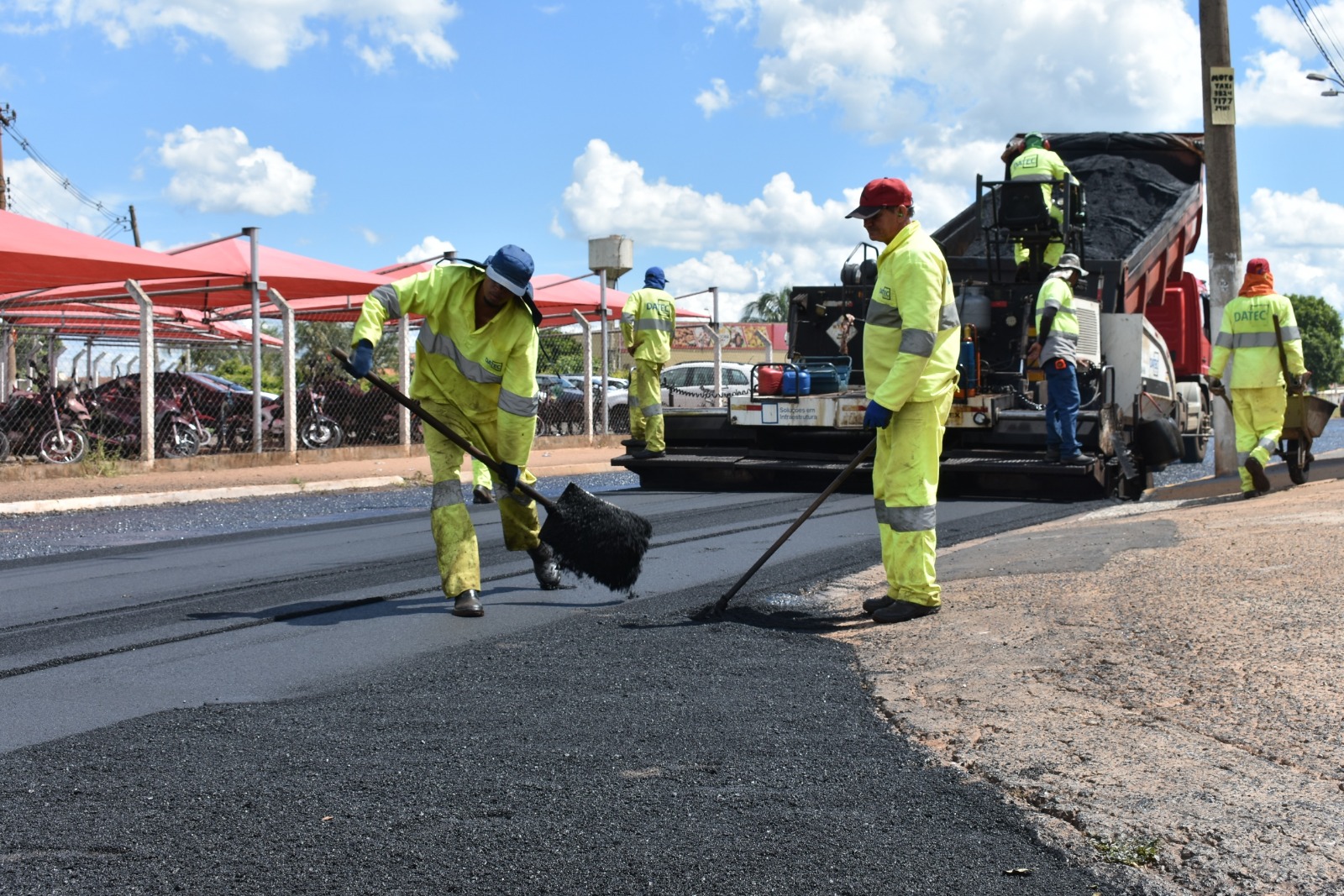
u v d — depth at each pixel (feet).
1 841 8.79
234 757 10.75
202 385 62.69
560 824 8.85
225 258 56.18
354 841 8.59
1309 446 33.09
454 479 18.31
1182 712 10.76
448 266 17.88
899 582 16.51
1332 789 8.71
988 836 8.41
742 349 127.85
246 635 16.92
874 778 9.71
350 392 65.62
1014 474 35.01
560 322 83.30
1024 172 37.14
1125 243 43.65
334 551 26.96
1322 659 11.65
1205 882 7.48
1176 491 36.94
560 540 17.71
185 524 34.45
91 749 11.14
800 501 35.42
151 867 8.23
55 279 54.65
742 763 10.18
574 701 12.43
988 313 37.99
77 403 56.18
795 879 7.78
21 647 16.51
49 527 33.88
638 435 42.11
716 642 15.35
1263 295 31.14
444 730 11.48
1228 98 38.58
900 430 16.42
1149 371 41.29
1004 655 13.48
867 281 40.91
